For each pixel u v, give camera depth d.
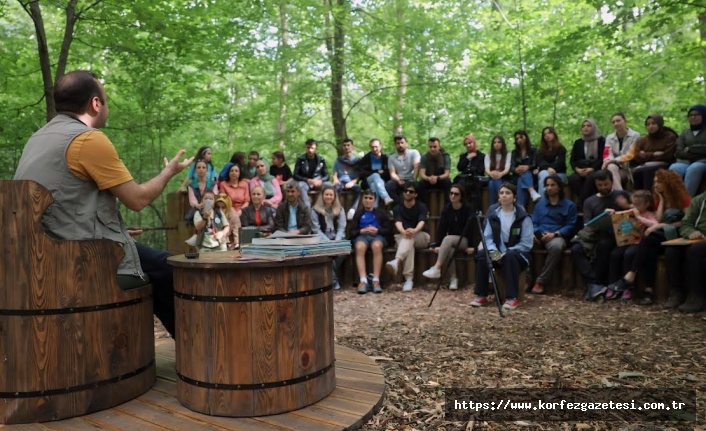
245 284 2.55
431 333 4.66
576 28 9.55
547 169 7.41
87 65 11.31
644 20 8.69
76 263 2.55
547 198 6.98
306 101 11.79
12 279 2.48
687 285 5.50
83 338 2.57
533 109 11.48
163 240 14.16
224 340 2.56
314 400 2.72
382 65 11.51
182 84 9.62
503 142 7.68
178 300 2.72
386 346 4.21
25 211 2.49
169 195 8.48
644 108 11.28
